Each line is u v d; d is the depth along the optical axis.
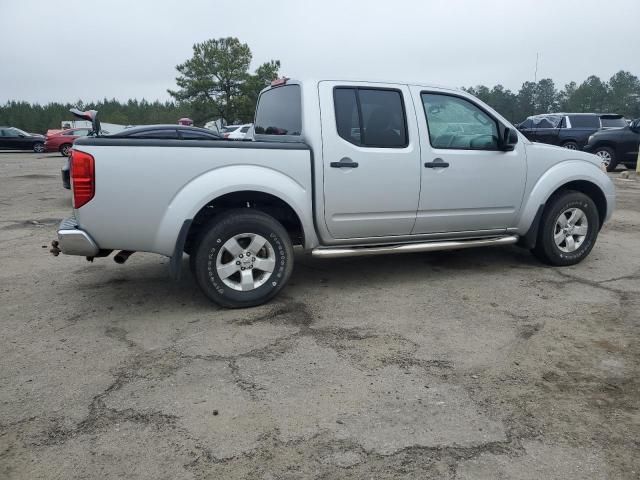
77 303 4.52
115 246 3.96
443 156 4.78
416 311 4.28
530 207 5.25
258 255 4.39
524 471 2.35
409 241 4.95
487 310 4.29
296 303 4.48
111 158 3.79
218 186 3.99
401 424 2.71
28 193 12.07
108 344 3.68
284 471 2.36
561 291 4.75
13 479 2.31
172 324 4.03
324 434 2.62
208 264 4.14
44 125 92.88
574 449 2.50
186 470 2.37
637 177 14.27
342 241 4.66
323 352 3.54
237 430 2.66
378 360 3.41
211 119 51.06
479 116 5.00
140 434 2.64
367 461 2.43
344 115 4.47
